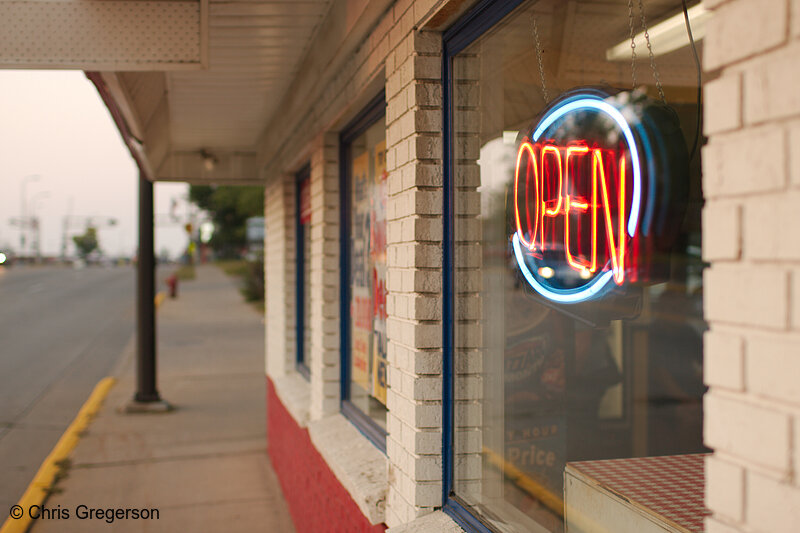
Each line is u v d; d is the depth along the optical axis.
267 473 6.58
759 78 1.08
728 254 1.13
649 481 2.09
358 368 4.24
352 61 3.64
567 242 1.89
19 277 50.22
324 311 4.52
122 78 4.00
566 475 2.28
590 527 2.12
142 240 9.30
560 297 1.94
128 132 5.35
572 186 1.86
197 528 5.18
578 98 1.85
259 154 7.82
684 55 1.85
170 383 11.42
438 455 2.62
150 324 9.32
